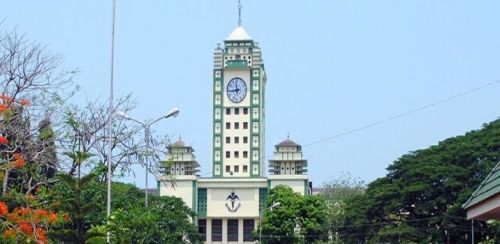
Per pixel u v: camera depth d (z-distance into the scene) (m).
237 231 136.62
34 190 34.34
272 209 95.00
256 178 136.00
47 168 34.41
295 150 136.50
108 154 36.34
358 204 71.88
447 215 62.16
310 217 93.81
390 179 69.62
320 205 95.00
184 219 85.94
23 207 28.45
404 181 66.81
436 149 68.19
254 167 143.38
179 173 134.00
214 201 136.12
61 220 28.08
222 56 146.88
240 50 146.75
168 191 132.25
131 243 32.88
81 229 29.56
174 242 66.56
